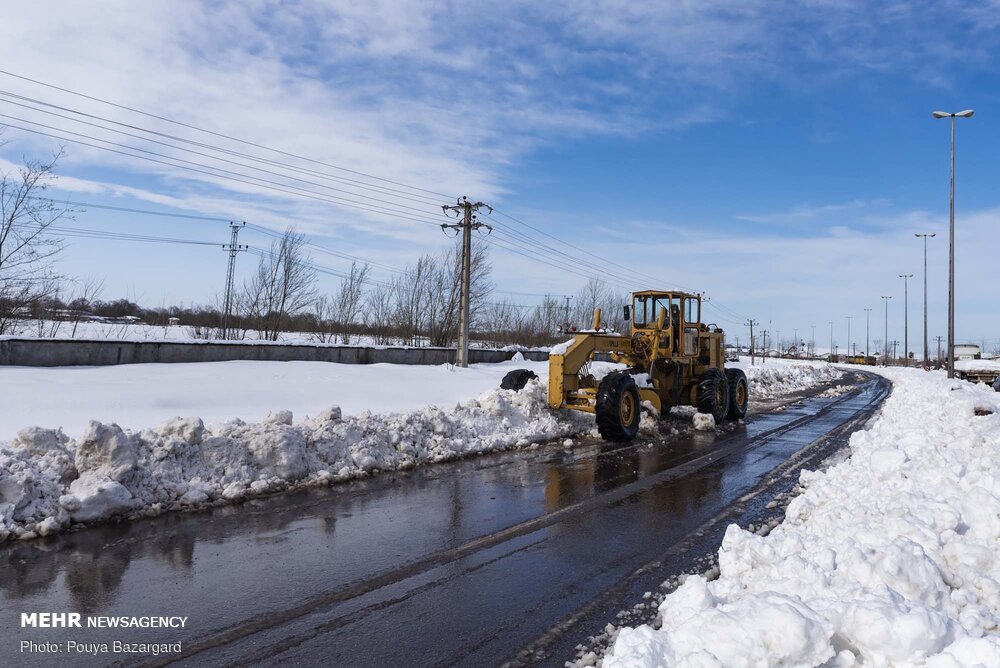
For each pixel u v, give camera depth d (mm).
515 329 48406
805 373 34531
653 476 8320
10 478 5508
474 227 23562
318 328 33750
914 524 4312
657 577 4656
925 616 2781
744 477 8352
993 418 9359
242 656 3396
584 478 8109
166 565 4711
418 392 14969
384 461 8297
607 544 5430
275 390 13016
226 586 4332
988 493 4793
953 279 25844
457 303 34531
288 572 4609
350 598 4176
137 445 6535
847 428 13625
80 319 21875
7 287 17281
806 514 6027
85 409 9812
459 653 3477
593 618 3941
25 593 4176
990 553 4051
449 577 4586
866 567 3545
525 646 3566
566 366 11570
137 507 6027
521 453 9859
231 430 7332
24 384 10906
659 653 2828
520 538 5543
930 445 7199
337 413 8430
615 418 10938
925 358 44125
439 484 7555
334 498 6758
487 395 11430
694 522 6168
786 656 2736
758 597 3125
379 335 34844
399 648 3520
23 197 17156
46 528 5336
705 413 13500
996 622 3285
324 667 3303
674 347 13773
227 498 6559
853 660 2834
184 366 14641
